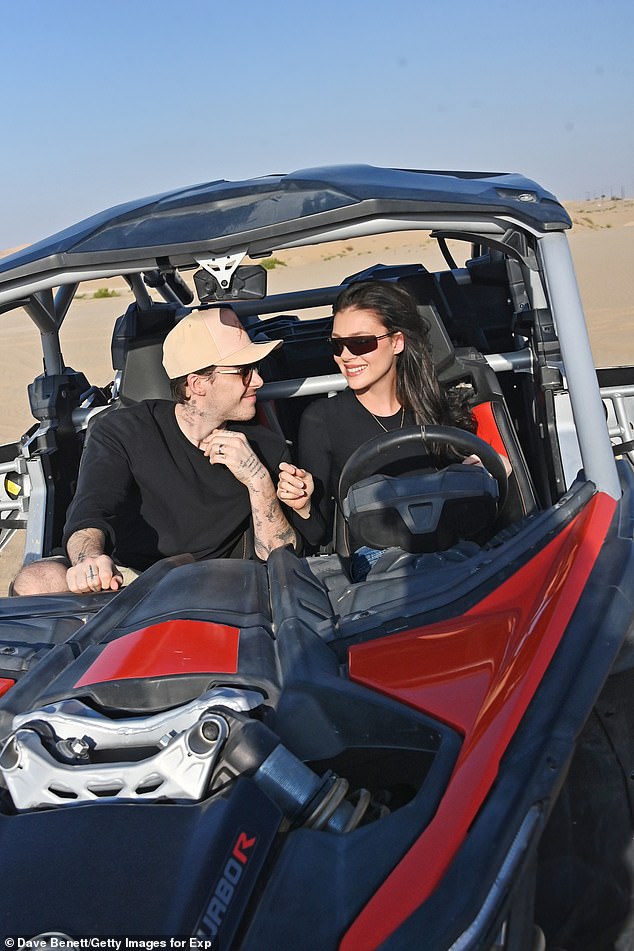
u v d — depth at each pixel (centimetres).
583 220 5953
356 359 308
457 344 384
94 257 250
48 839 149
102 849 145
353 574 269
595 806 206
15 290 259
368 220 245
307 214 243
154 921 133
